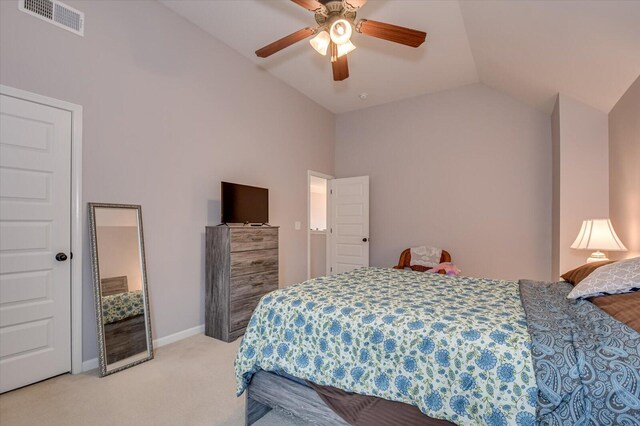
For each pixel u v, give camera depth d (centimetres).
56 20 226
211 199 338
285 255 445
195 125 323
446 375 117
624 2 171
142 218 276
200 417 178
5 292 204
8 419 175
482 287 212
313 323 153
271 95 420
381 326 137
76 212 235
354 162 540
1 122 203
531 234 394
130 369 238
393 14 294
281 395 159
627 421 90
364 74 414
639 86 222
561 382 99
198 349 279
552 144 377
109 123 255
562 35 231
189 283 314
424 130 474
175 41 305
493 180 420
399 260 469
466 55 363
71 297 231
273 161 424
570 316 137
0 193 203
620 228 264
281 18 310
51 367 221
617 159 270
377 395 129
